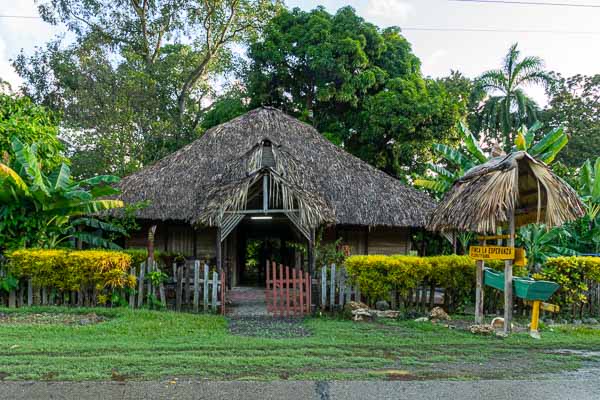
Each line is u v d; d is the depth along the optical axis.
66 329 7.67
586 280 9.80
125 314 8.95
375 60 23.48
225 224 10.71
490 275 8.72
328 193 14.29
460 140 22.31
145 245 15.59
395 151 22.75
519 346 6.94
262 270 19.03
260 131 16.89
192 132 26.06
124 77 22.62
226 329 8.24
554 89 29.61
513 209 8.12
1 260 9.95
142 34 28.86
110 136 21.17
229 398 4.43
